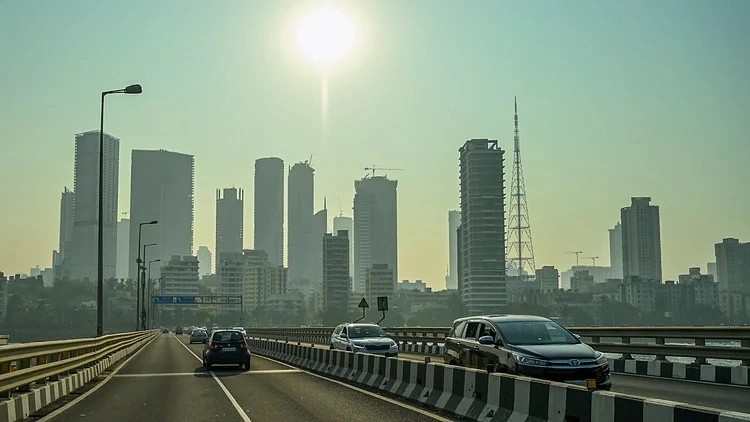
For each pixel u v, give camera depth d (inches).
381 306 1931.6
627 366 995.9
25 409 626.5
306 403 703.7
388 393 789.9
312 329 2773.1
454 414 602.9
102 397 795.4
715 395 691.4
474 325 736.3
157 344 2834.6
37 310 6166.3
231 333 1256.2
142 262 3725.4
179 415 636.1
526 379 508.7
